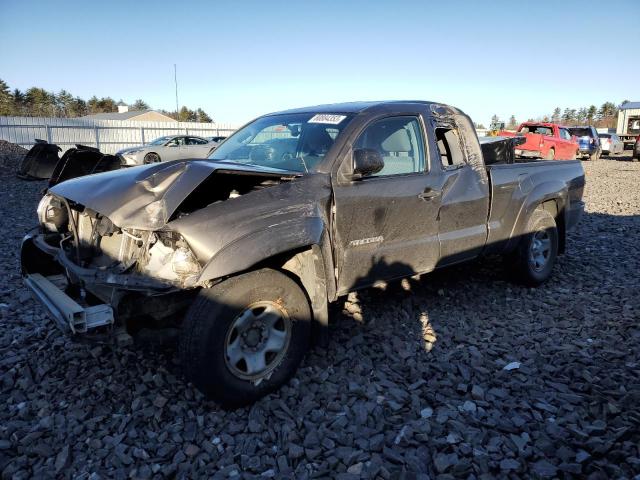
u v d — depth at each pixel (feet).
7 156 63.67
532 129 79.30
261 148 13.78
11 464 8.84
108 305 9.87
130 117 201.77
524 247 17.54
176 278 9.57
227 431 9.80
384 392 11.09
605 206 39.55
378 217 12.83
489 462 8.75
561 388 11.23
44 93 327.26
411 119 14.23
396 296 16.92
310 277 11.53
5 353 12.92
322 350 12.85
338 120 13.24
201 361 9.74
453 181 14.75
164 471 8.62
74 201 11.42
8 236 26.37
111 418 10.20
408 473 8.45
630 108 125.39
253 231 10.20
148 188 10.36
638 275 19.97
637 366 12.20
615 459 8.80
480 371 11.98
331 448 9.20
